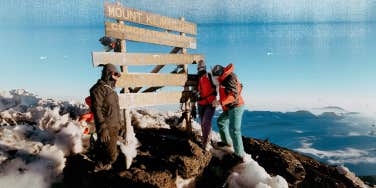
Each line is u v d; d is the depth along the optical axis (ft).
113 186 13.17
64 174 13.70
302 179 17.37
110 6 15.90
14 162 12.71
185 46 21.94
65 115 18.52
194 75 21.94
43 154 13.76
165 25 20.03
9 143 14.21
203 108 18.28
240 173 16.29
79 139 15.87
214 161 17.42
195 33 23.17
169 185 13.73
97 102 13.01
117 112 13.83
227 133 18.60
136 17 17.61
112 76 13.69
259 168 16.03
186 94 21.24
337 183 17.69
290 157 18.47
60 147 15.05
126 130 16.92
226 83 16.42
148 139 18.81
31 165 12.89
